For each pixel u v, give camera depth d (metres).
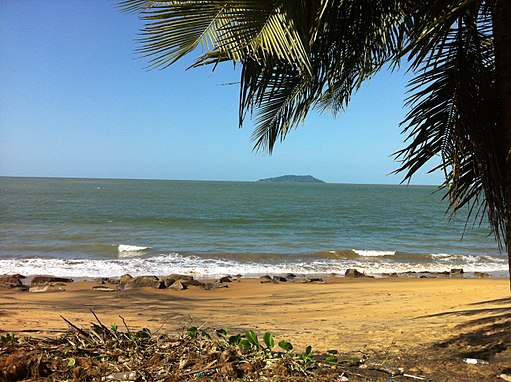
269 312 9.17
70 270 18.95
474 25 4.31
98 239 28.88
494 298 9.09
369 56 4.88
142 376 3.04
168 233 32.72
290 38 3.31
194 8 2.97
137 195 89.81
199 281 16.14
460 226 41.94
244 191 127.25
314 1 3.47
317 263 21.94
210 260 22.12
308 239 31.31
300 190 148.38
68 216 43.00
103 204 61.34
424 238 33.25
